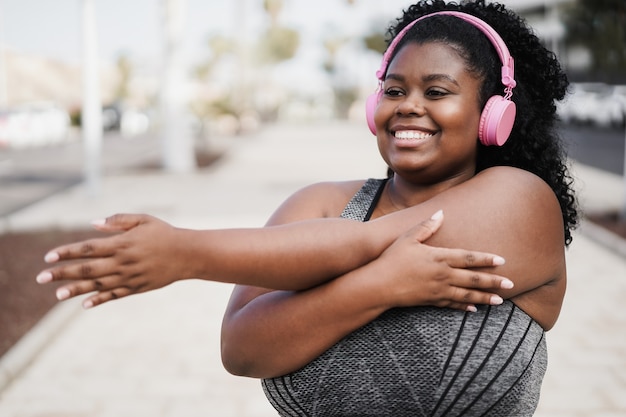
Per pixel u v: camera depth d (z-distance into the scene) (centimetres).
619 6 901
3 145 2878
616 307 598
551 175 150
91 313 620
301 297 127
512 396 129
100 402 435
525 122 145
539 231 129
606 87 2400
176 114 1770
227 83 3969
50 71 5909
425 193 140
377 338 128
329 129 4050
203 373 478
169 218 1052
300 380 133
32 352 510
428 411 128
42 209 1170
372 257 127
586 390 435
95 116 1270
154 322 591
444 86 129
